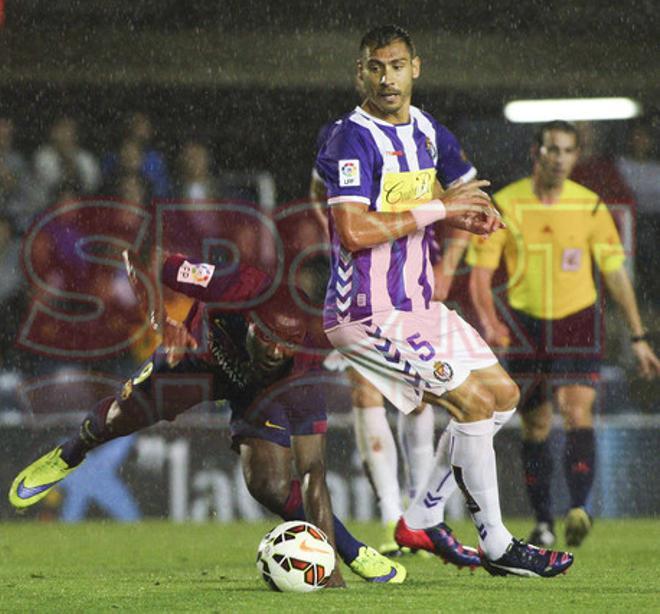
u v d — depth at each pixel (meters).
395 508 26.06
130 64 46.66
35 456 37.69
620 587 20.08
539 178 30.16
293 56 46.88
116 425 22.00
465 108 47.12
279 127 46.66
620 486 37.41
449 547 22.12
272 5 46.97
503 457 36.94
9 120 46.34
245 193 44.81
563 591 19.47
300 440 19.78
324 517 19.66
